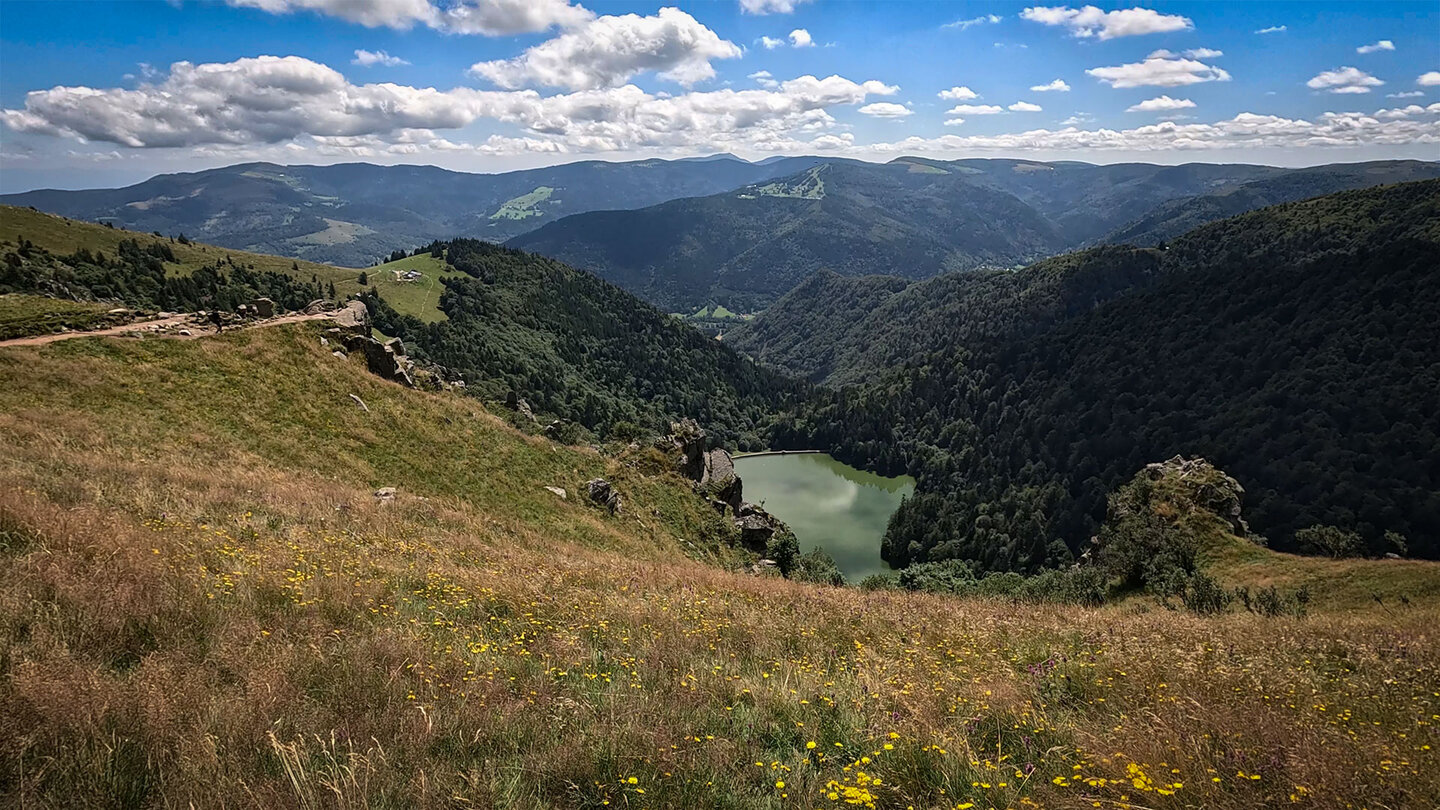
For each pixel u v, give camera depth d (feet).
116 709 15.37
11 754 13.46
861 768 16.76
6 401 77.36
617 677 23.95
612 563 64.90
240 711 16.29
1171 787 14.97
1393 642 37.70
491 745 16.92
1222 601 99.91
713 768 16.46
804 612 40.40
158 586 24.35
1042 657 31.73
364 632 24.99
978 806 15.24
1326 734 18.72
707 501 163.84
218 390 98.84
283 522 49.93
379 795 13.82
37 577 23.06
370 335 140.56
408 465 101.86
